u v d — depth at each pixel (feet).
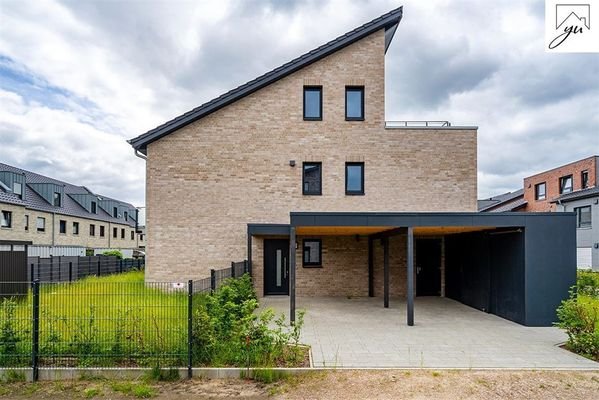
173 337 18.98
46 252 85.61
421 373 18.47
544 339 24.70
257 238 41.45
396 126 41.29
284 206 40.88
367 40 41.86
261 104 41.42
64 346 18.83
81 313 19.85
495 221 28.86
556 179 95.30
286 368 18.52
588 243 74.23
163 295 22.76
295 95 41.52
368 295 42.45
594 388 16.94
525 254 28.73
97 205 119.65
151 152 40.83
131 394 16.48
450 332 26.50
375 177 41.01
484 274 34.30
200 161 40.93
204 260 40.47
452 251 41.60
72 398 16.28
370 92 41.52
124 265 69.67
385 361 20.06
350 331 26.66
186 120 40.63
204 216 40.73
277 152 41.19
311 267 42.42
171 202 40.65
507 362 20.04
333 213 28.96
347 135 41.27
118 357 18.79
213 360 18.72
